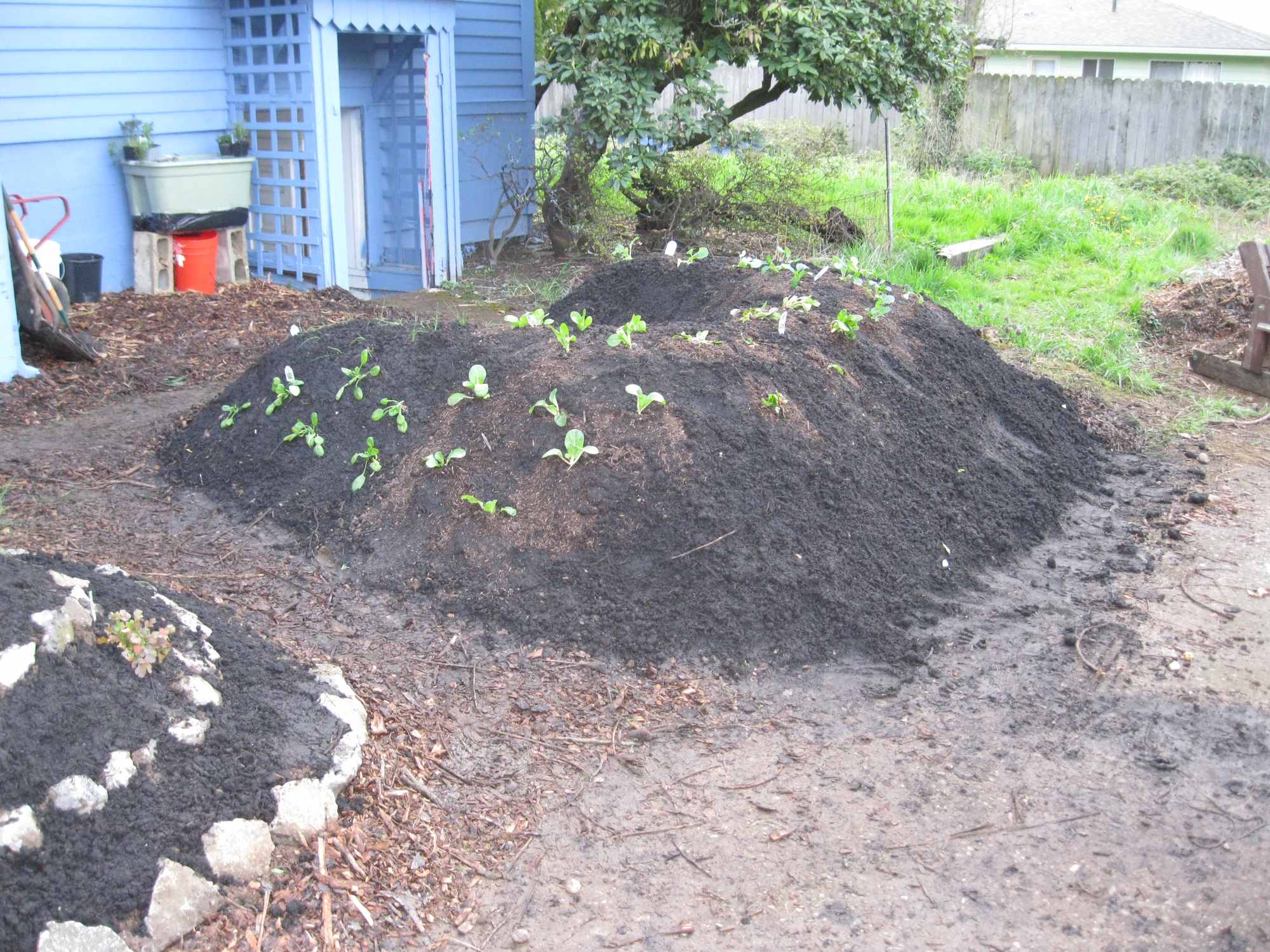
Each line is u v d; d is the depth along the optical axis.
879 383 5.70
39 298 7.31
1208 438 6.95
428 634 4.30
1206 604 4.77
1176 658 4.30
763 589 4.41
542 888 3.10
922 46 11.45
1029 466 5.96
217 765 3.08
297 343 6.11
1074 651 4.35
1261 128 17.89
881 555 4.78
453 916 2.99
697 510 4.58
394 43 11.01
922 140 18.17
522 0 12.41
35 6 8.66
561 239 12.16
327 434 5.44
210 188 9.59
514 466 4.84
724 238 11.91
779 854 3.22
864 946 2.88
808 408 5.21
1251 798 3.48
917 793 3.49
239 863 2.92
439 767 3.55
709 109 11.33
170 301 9.16
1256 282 7.71
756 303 6.36
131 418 6.57
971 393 6.26
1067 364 8.28
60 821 2.72
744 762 3.65
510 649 4.22
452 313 9.47
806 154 13.36
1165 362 8.52
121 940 2.64
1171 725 3.86
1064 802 3.45
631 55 10.76
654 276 7.41
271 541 5.00
